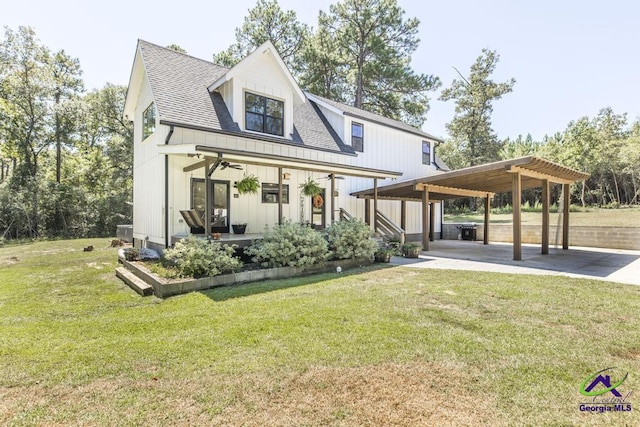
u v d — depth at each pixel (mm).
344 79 25672
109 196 23328
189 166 8820
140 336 3820
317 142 12398
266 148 10656
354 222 9414
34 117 21984
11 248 14414
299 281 6727
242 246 8125
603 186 26953
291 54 25250
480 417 2279
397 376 2822
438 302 5023
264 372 2904
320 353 3258
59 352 3404
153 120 10078
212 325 4102
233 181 9961
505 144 36594
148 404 2471
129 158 25656
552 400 2480
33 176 20984
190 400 2514
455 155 35688
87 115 23609
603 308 4680
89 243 16156
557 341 3531
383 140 15242
